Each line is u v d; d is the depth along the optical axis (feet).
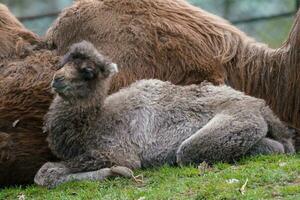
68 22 56.70
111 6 56.85
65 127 50.72
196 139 49.57
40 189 50.11
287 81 54.70
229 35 56.75
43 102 54.29
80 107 50.29
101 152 50.19
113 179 49.29
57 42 56.80
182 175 48.55
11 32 57.36
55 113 50.96
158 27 56.08
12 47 56.54
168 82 53.06
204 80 54.85
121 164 50.14
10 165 53.47
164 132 51.16
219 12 123.34
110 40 55.77
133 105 51.52
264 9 123.34
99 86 50.37
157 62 55.36
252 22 111.24
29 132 53.88
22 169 53.78
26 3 133.90
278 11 123.34
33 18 100.83
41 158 53.72
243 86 55.83
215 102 51.52
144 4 57.00
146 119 51.21
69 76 49.34
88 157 50.14
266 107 51.90
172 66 55.31
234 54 56.13
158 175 49.19
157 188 46.93
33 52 56.65
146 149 50.93
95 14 56.54
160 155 50.88
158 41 55.72
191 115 51.31
